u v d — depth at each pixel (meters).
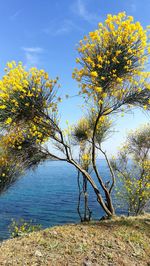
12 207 61.41
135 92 8.79
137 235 7.18
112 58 8.23
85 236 6.85
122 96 8.90
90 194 63.56
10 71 8.20
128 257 6.14
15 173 9.66
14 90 8.30
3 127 8.59
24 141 9.25
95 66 8.30
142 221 8.46
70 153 9.61
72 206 59.91
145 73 8.58
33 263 5.64
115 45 8.25
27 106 8.38
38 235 6.91
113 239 6.78
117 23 8.27
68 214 51.25
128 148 14.02
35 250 6.10
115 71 8.31
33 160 9.62
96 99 8.75
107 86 8.55
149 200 12.49
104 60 8.26
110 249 6.32
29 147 9.32
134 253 6.33
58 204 64.31
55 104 8.77
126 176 12.99
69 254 6.00
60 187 105.31
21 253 6.01
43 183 120.88
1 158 9.37
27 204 65.81
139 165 13.08
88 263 5.71
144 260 6.14
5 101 8.23
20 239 6.83
